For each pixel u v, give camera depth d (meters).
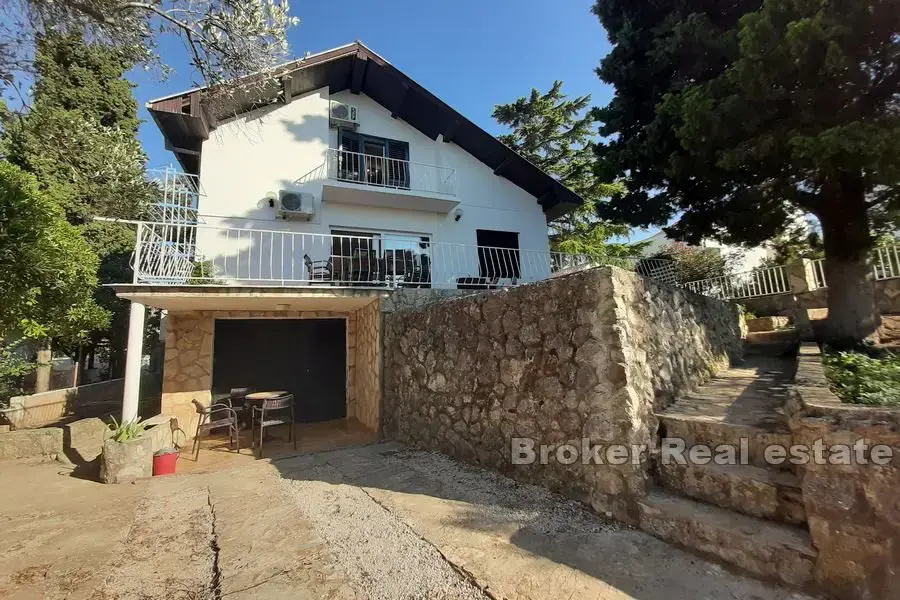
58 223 6.05
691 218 6.96
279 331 8.49
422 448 5.71
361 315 8.50
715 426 3.12
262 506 3.92
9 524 3.68
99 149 7.34
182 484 4.79
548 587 2.33
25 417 8.35
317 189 9.25
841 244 5.82
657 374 3.77
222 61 5.56
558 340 3.74
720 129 4.92
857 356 4.11
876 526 1.98
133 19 5.02
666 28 6.11
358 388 8.56
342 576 2.62
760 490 2.61
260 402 7.45
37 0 4.60
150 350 13.93
